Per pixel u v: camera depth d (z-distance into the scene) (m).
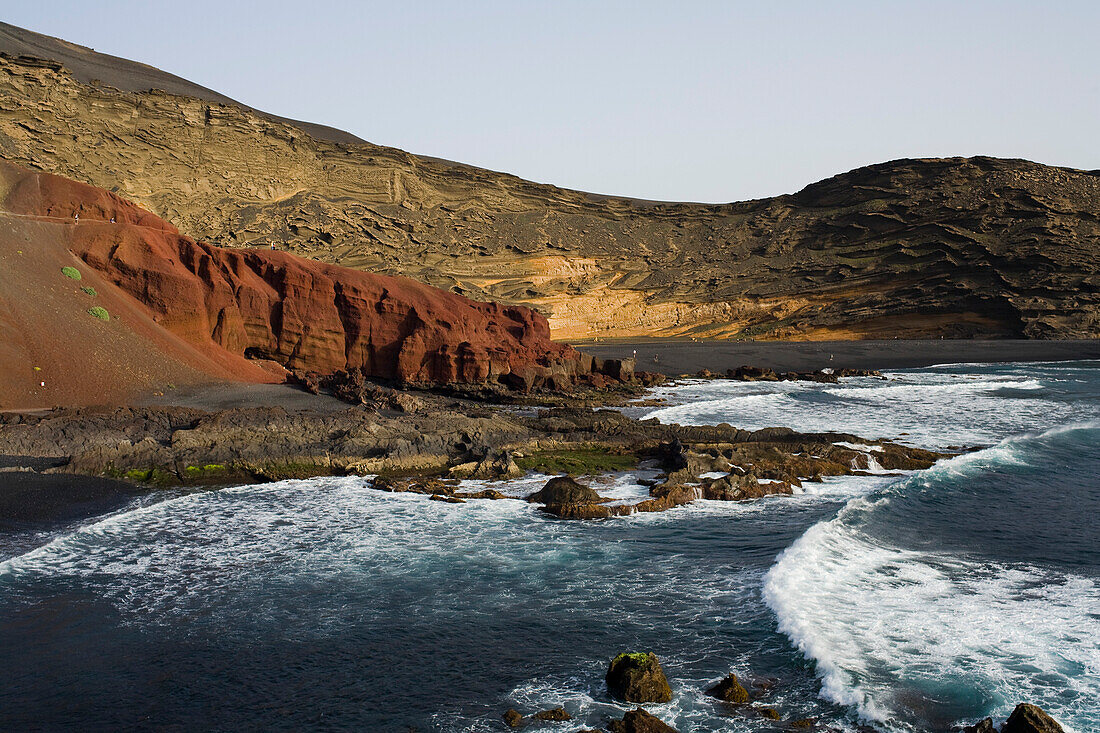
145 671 14.56
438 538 22.31
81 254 43.53
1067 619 16.06
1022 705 11.65
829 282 135.12
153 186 114.38
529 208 159.75
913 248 134.75
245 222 115.25
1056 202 132.25
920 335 116.38
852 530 22.27
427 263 128.75
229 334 48.69
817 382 69.31
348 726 12.83
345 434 33.16
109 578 19.00
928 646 14.87
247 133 125.81
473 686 14.05
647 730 12.23
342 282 54.34
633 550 21.23
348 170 139.38
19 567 19.44
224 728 12.74
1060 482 28.95
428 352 55.75
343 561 20.44
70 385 35.34
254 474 29.19
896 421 44.81
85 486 26.67
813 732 12.36
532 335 63.12
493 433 35.53
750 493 27.11
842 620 16.05
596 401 54.06
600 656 15.09
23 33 156.12
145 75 170.12
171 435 30.80
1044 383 65.31
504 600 17.86
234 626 16.50
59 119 105.25
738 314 135.38
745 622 16.41
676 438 33.81
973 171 145.62
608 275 146.88
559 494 25.50
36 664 14.70
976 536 22.11
